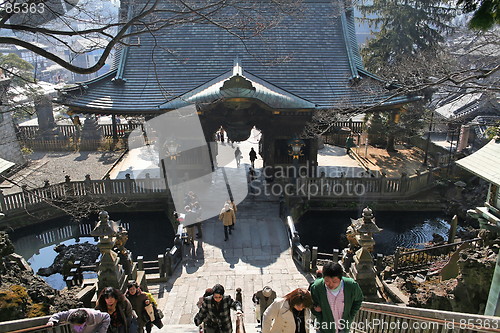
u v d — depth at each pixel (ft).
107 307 23.81
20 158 100.89
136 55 85.61
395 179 80.12
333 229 77.82
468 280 39.99
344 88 80.84
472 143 102.83
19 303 33.63
